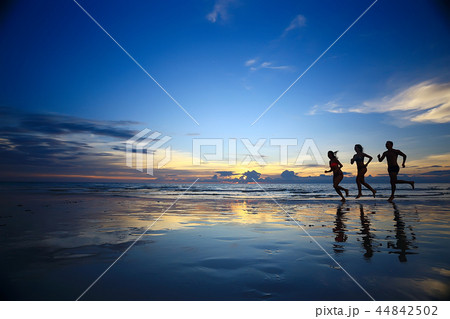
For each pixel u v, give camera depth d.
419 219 4.36
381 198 8.94
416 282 1.71
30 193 11.20
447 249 2.52
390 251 2.46
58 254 2.37
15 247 2.60
